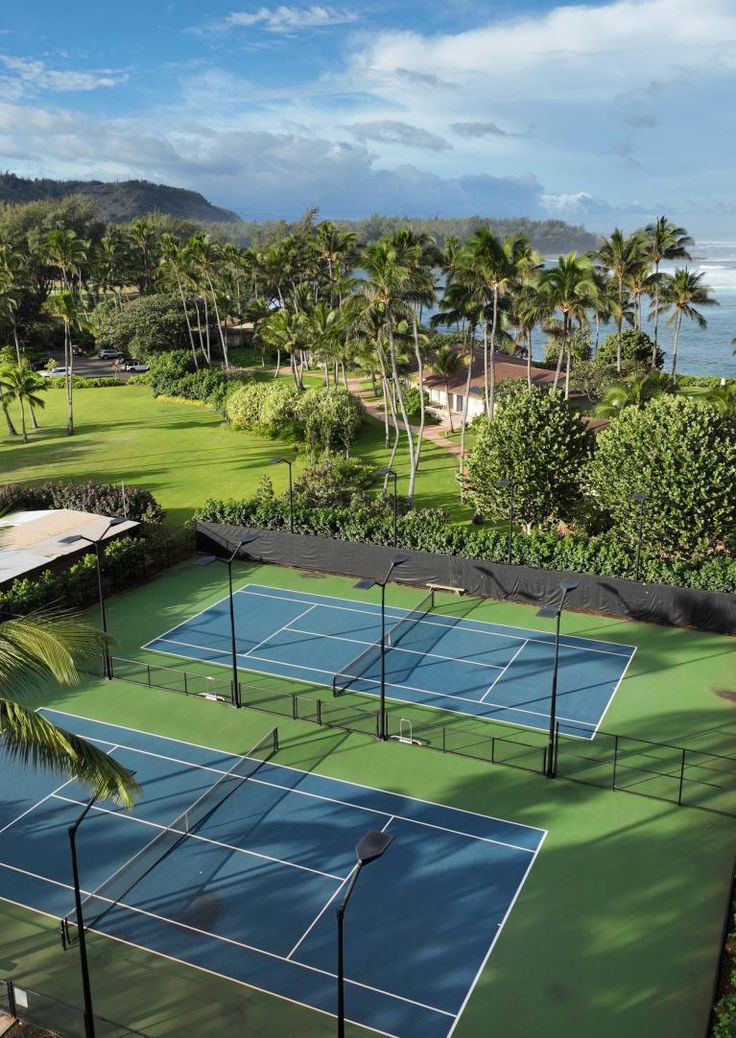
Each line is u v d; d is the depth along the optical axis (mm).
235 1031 18047
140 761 28812
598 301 65875
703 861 23125
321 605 42500
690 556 40281
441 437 77938
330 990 19078
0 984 18656
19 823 25453
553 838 24234
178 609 42344
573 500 45688
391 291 52750
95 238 182750
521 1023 18016
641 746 29000
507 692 33156
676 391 65125
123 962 20047
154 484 65188
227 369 110062
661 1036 17562
